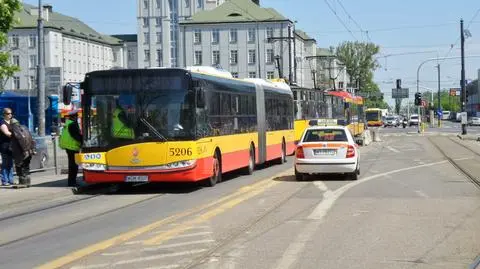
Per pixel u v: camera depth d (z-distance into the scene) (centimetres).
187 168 1794
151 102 1805
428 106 13575
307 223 1232
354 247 997
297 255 942
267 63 11612
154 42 12838
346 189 1828
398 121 11900
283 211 1405
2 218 1423
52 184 2039
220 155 2078
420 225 1195
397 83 8388
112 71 1820
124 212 1473
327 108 4534
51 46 11488
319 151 2080
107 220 1352
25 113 4456
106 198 1775
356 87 14325
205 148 1898
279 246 1011
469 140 5306
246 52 11700
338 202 1541
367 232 1126
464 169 2495
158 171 1791
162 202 1647
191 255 952
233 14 11800
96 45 13550
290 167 2780
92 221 1345
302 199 1614
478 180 2062
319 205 1491
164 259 927
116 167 1806
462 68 6066
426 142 5081
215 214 1376
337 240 1055
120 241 1078
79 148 1945
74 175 1966
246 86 2417
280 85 3109
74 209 1548
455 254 943
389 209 1407
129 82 1812
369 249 981
